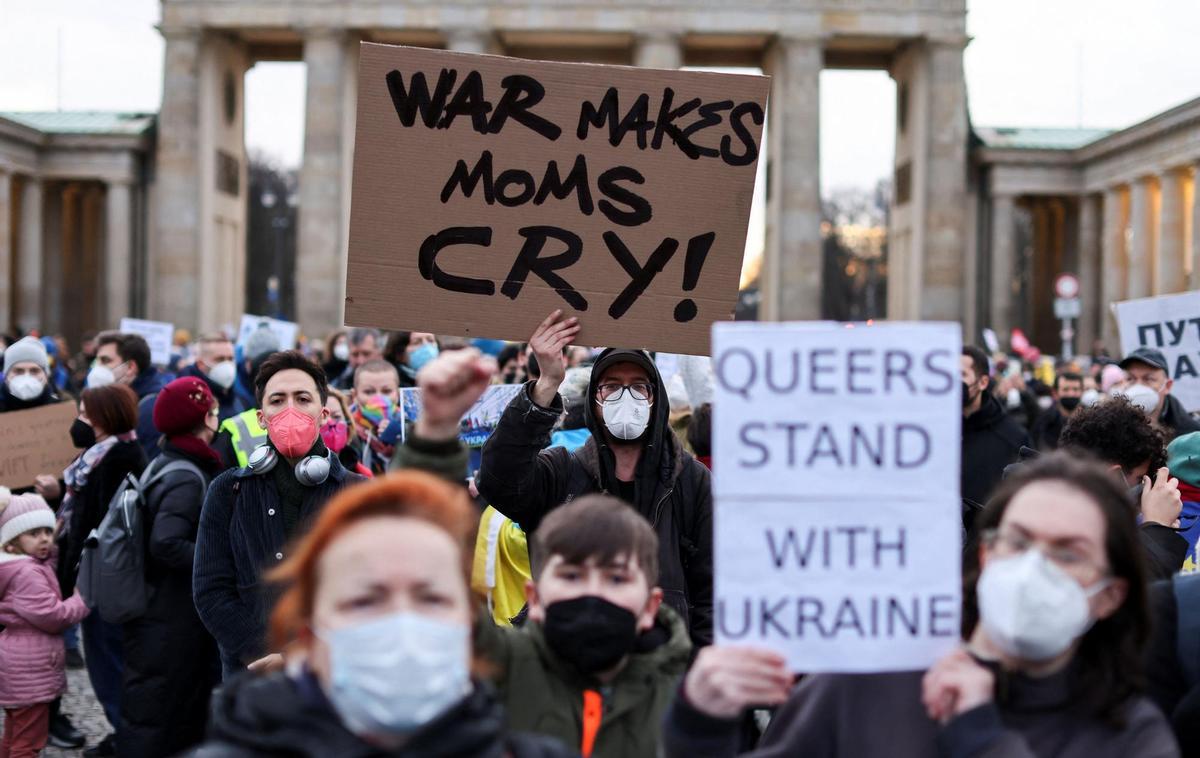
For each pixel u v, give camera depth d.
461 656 4.39
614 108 10.00
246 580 11.06
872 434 5.36
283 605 4.66
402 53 9.93
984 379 15.27
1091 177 101.06
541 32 96.62
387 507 4.61
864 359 5.36
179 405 13.80
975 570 6.52
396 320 10.05
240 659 11.04
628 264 10.02
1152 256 93.31
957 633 5.35
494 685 6.60
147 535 13.62
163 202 94.50
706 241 10.02
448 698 4.32
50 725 17.05
